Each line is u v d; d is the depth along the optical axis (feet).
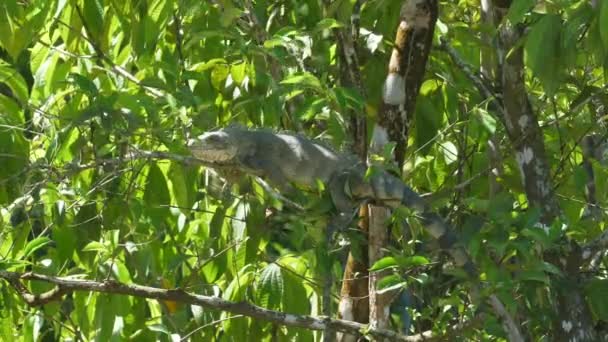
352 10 34.71
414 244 32.55
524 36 32.17
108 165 30.66
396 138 32.89
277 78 35.14
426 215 31.63
